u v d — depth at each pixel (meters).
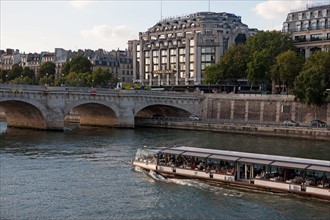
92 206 37.88
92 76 142.62
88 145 69.44
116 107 97.81
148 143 72.25
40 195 40.75
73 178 46.88
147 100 101.31
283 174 41.78
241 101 101.75
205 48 148.88
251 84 124.56
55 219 34.78
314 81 87.25
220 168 44.72
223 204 38.44
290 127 82.31
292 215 35.75
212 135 85.50
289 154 61.47
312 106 90.19
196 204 38.50
